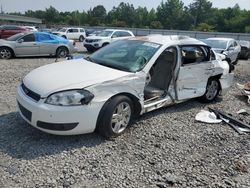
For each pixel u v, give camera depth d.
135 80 4.37
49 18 102.12
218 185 3.30
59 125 3.71
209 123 5.22
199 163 3.77
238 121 5.25
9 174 3.21
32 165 3.42
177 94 5.35
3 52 12.43
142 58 4.74
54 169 3.37
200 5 92.69
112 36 18.27
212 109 5.95
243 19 78.38
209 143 4.40
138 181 3.27
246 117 5.76
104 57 5.01
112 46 5.39
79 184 3.13
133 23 101.06
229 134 4.79
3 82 7.37
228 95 7.45
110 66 4.62
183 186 3.24
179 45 5.30
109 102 4.05
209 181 3.37
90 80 3.94
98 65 4.61
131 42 5.34
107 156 3.75
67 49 14.39
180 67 5.23
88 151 3.83
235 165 3.78
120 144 4.11
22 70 9.47
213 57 6.24
